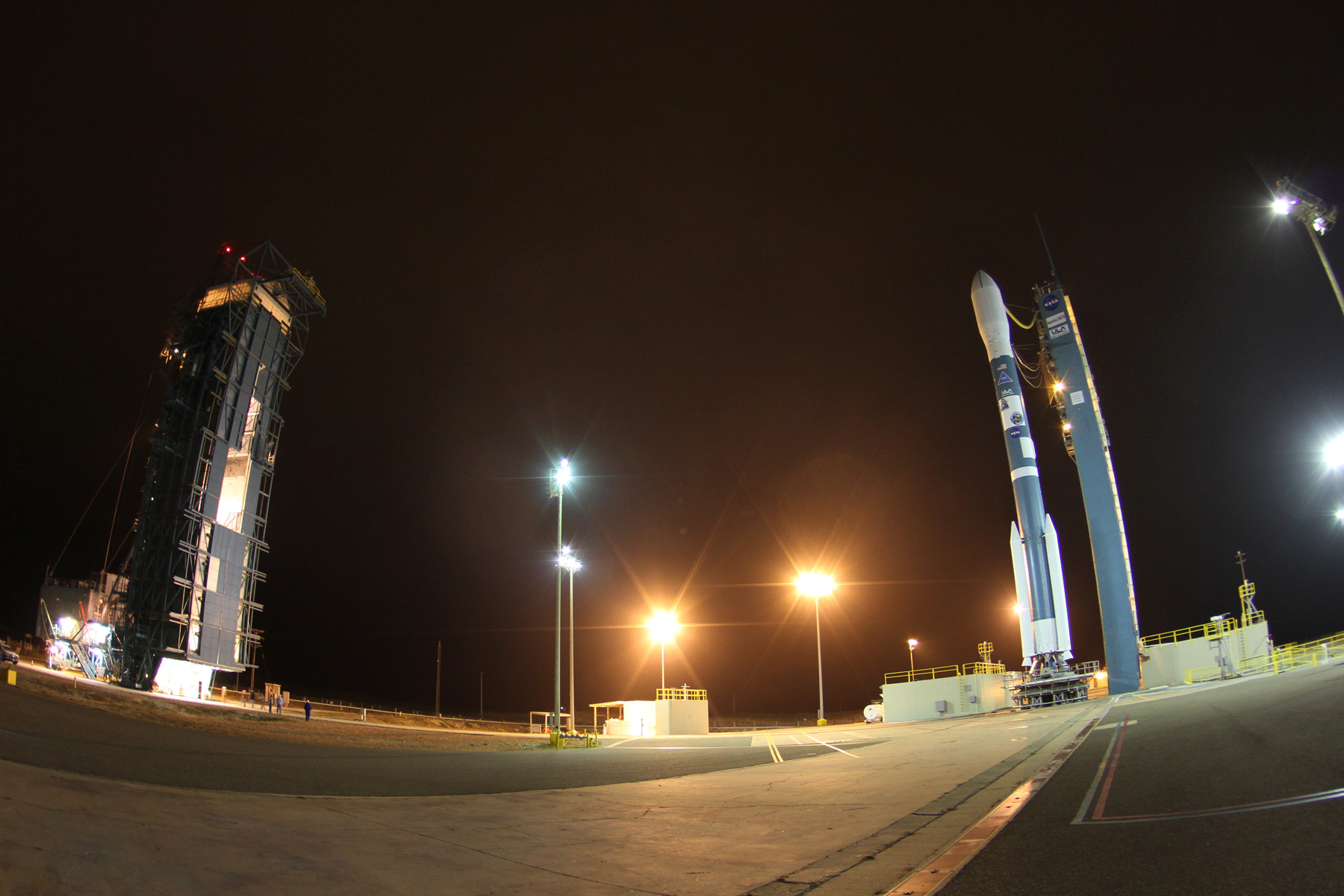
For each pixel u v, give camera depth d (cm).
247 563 5122
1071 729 2022
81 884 522
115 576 5191
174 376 4959
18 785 739
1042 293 4597
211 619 4659
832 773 1608
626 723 5303
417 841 803
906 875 655
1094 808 841
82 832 627
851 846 818
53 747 1168
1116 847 648
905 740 2525
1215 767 997
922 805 1055
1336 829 609
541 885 668
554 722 3300
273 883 601
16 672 2906
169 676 4394
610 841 876
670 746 3058
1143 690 3991
